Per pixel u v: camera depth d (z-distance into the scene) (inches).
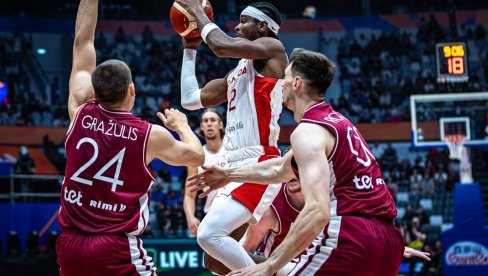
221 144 263.0
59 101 847.1
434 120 490.3
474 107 480.1
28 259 459.8
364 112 858.8
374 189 133.0
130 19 987.3
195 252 417.1
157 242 417.7
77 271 136.3
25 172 597.9
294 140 130.0
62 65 934.4
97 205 137.9
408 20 996.6
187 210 264.2
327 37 999.0
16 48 889.5
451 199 677.9
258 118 165.3
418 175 720.3
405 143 810.8
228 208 160.2
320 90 138.9
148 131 141.7
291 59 141.8
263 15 168.1
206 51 934.4
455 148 475.8
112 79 141.8
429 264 516.1
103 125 141.5
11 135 764.0
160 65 925.8
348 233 128.9
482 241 417.1
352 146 133.0
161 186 693.3
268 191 163.8
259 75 166.4
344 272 128.0
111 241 135.4
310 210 121.2
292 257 121.6
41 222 534.0
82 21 159.8
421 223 592.7
